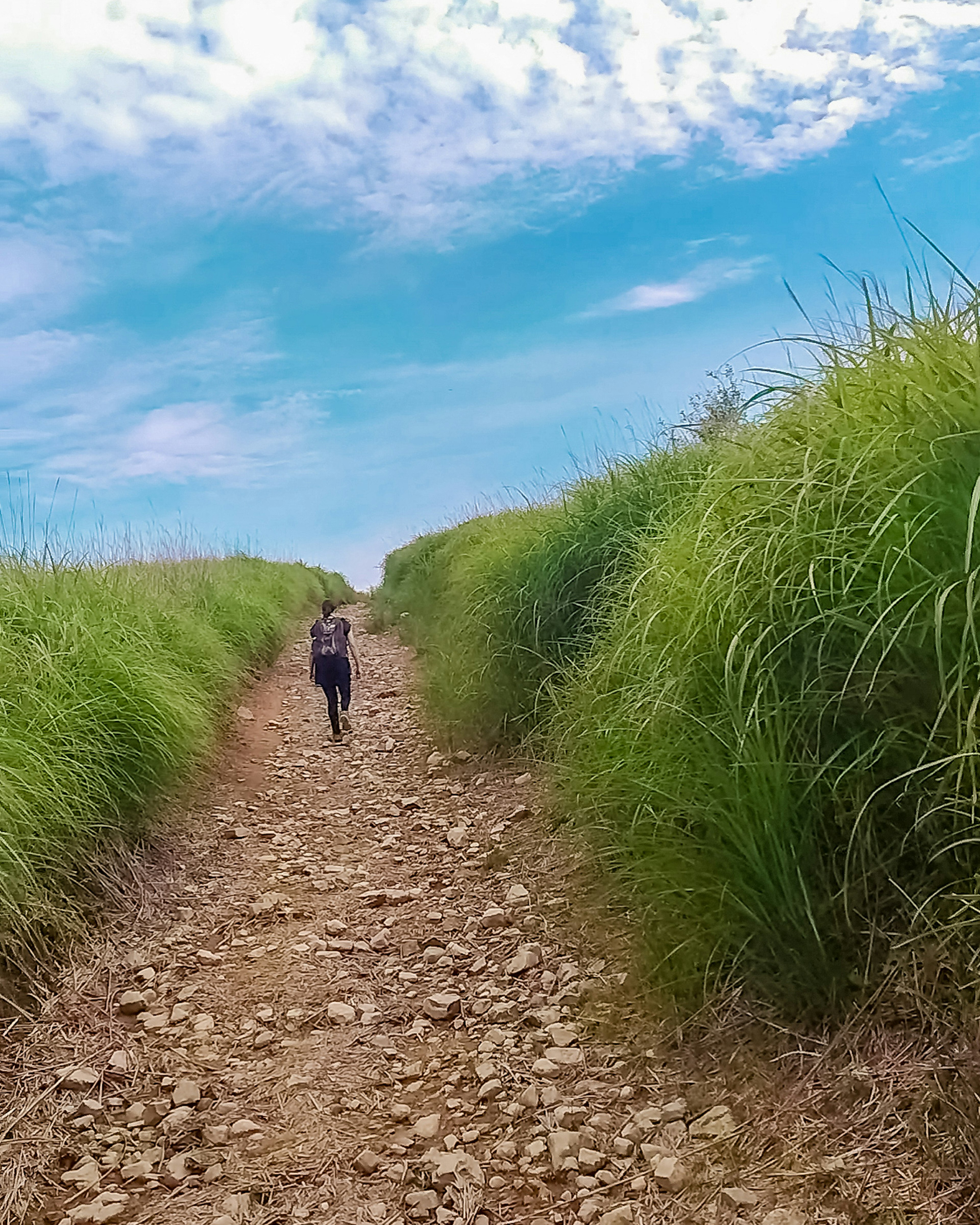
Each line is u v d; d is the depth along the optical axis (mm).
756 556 3592
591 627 6906
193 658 9352
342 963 4547
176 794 6586
